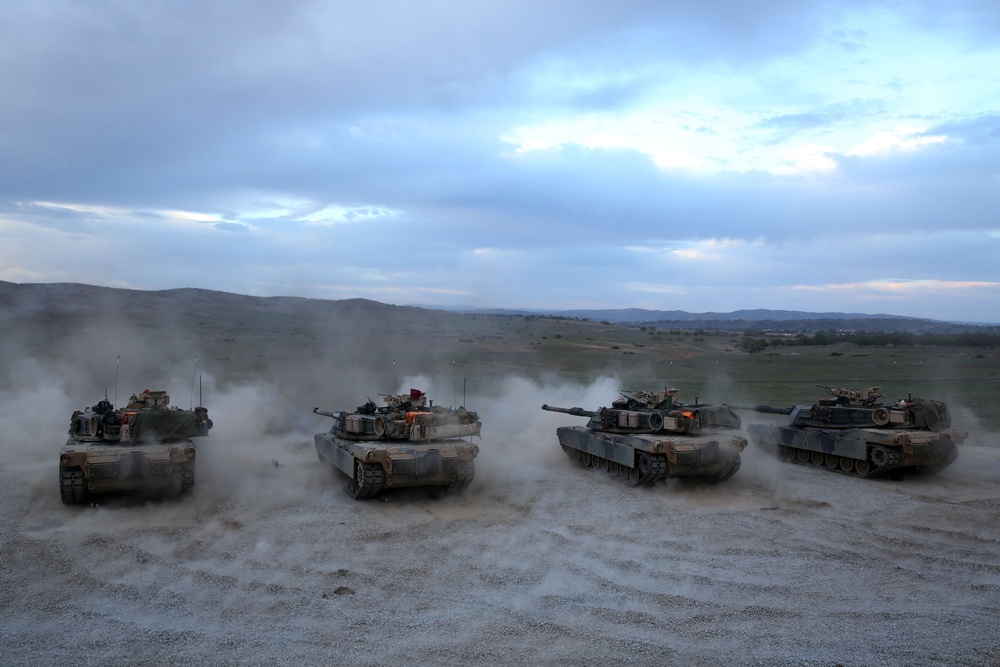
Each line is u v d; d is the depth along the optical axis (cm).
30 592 971
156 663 764
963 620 898
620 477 1828
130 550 1150
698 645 822
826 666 769
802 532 1305
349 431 1719
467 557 1141
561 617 900
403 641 824
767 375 4569
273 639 827
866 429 1842
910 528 1334
